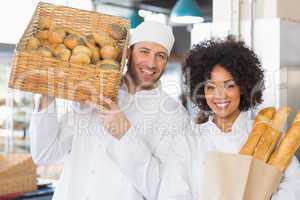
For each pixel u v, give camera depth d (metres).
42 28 1.65
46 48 1.55
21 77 1.50
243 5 2.50
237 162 1.42
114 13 5.05
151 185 1.70
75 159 1.84
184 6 3.54
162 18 5.43
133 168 1.70
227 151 1.59
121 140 1.69
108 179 1.78
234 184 1.40
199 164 1.58
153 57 1.79
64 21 1.75
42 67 1.49
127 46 1.66
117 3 5.02
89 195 1.80
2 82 2.74
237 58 1.57
